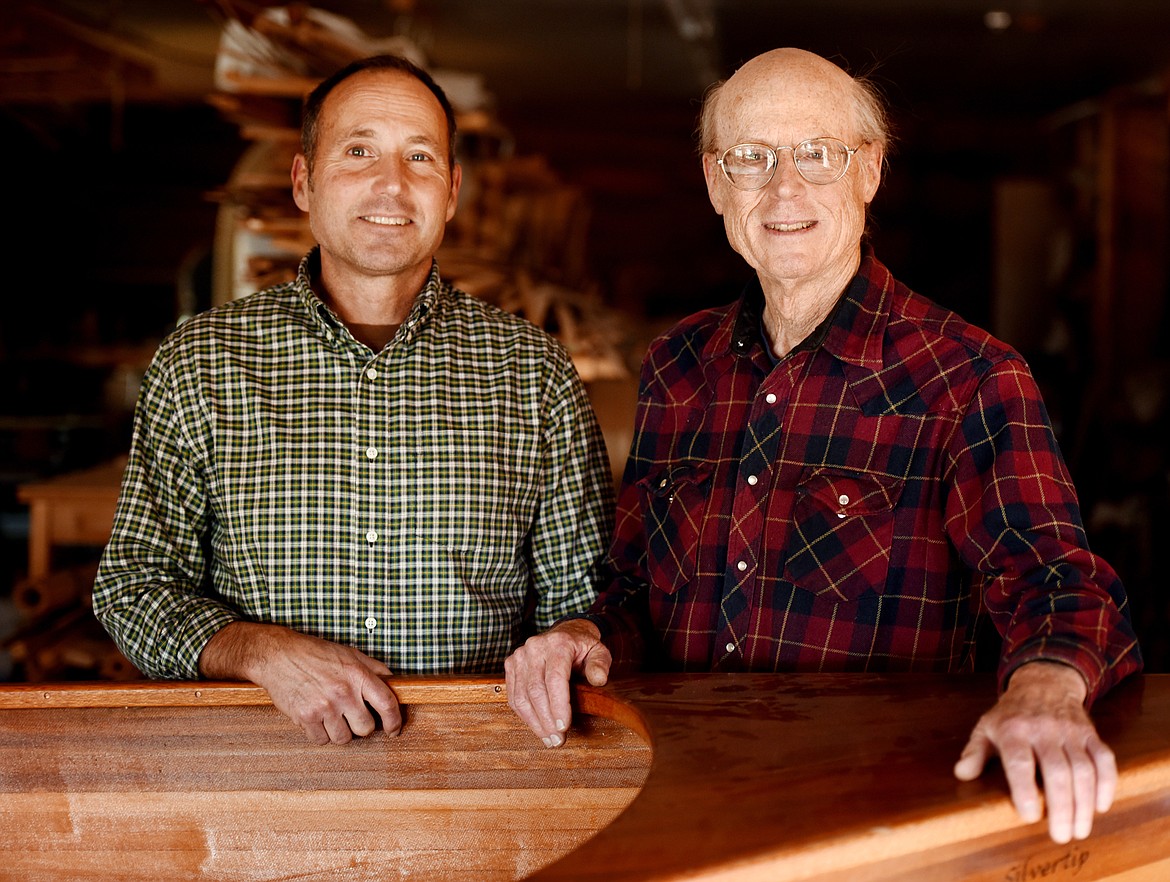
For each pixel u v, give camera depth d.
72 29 5.41
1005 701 1.28
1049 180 9.91
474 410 2.00
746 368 1.84
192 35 7.84
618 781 1.67
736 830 1.11
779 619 1.73
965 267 10.30
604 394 4.61
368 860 1.71
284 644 1.73
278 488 1.95
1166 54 8.22
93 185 9.64
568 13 7.65
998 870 1.19
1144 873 1.31
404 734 1.70
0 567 5.69
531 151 10.46
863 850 1.10
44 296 9.60
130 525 1.95
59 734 1.69
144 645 1.88
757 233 1.72
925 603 1.68
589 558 2.09
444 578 1.96
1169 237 8.56
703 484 1.83
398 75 1.98
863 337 1.73
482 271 5.10
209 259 6.55
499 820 1.70
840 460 1.72
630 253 10.50
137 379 7.33
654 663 1.89
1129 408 6.49
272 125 4.57
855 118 1.73
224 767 1.70
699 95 10.11
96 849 1.69
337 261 1.99
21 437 6.62
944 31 7.84
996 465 1.59
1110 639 1.37
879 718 1.42
